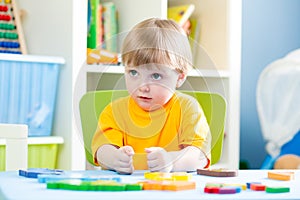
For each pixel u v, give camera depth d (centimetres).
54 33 182
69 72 175
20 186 71
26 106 170
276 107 215
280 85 215
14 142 108
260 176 89
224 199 60
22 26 195
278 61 217
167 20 86
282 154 217
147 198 60
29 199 59
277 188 67
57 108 180
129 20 200
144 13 193
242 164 245
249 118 248
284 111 213
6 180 79
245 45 246
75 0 174
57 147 177
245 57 247
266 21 252
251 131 249
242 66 246
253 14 248
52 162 174
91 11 191
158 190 67
